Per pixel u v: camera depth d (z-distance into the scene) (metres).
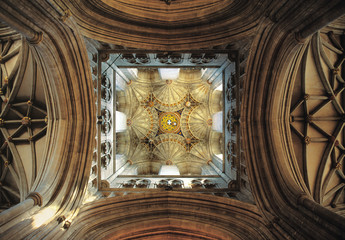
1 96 9.09
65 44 7.54
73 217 7.69
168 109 21.64
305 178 8.79
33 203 6.42
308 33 6.01
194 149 21.03
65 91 8.11
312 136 9.04
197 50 10.59
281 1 6.20
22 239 5.44
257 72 8.55
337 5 4.87
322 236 5.34
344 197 9.53
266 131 8.66
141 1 9.36
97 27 8.84
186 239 8.54
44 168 8.02
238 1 8.06
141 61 12.12
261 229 7.51
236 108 10.68
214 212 9.19
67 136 8.36
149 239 8.49
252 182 8.70
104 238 7.75
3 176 9.48
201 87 19.97
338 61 8.80
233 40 9.09
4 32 8.79
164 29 9.79
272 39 7.52
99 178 10.75
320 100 8.98
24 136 9.20
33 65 8.52
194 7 9.29
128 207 9.44
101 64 10.65
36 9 5.95
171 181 12.93
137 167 19.36
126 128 18.58
